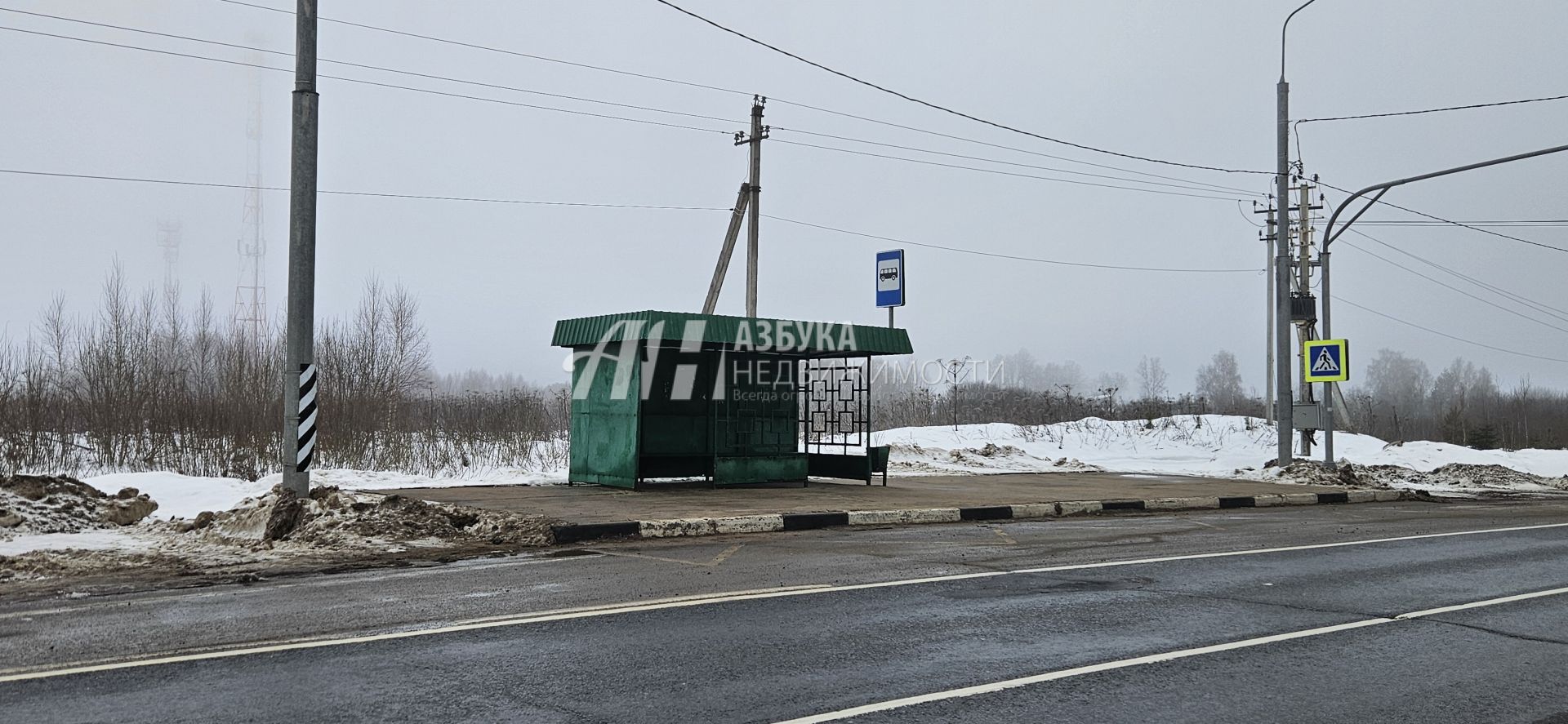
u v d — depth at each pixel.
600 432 17.91
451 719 4.87
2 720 4.76
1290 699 5.44
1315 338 34.78
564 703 5.16
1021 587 8.80
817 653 6.28
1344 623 7.43
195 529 11.83
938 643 6.59
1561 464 29.08
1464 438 50.84
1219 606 8.04
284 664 5.87
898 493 17.55
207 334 22.69
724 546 11.48
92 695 5.18
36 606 7.59
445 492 16.45
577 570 9.58
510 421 24.50
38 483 12.15
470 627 6.93
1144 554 11.10
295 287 12.61
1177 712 5.16
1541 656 6.46
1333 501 19.62
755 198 29.31
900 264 20.83
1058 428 38.38
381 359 22.88
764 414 19.20
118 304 21.22
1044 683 5.64
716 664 5.99
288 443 12.45
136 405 19.50
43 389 18.91
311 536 11.20
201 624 6.98
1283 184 24.62
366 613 7.39
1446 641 6.89
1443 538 13.13
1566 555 11.46
